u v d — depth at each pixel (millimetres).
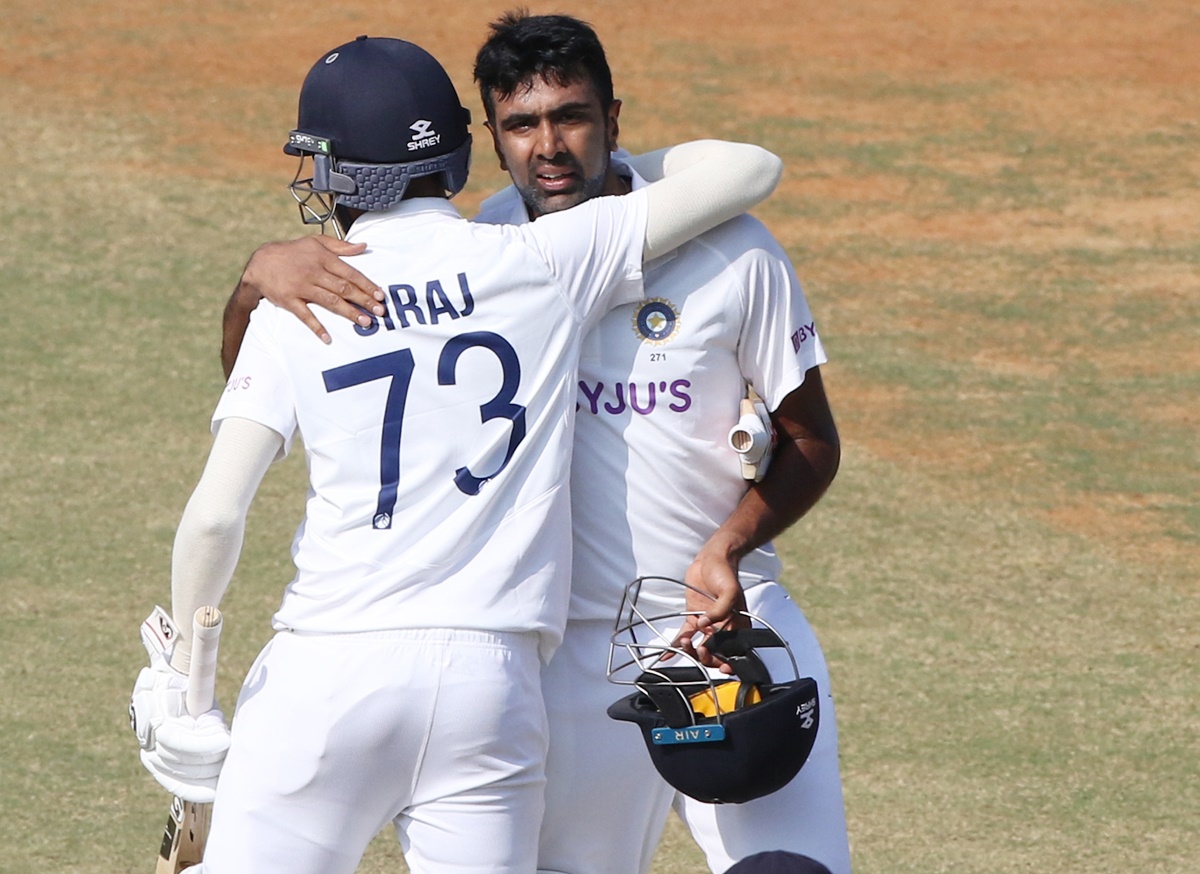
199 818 11500
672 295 11180
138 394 31938
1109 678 21469
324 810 10391
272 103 52469
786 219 45188
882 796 18141
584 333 10930
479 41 58438
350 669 10227
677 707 10398
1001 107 54719
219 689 20484
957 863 16656
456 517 10344
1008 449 30500
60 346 34250
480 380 10445
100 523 26047
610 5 63938
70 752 18797
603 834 11891
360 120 10789
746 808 11117
